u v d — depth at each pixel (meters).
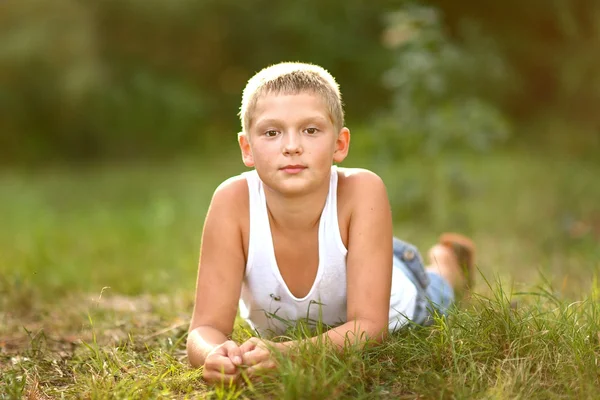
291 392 2.81
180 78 20.19
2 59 18.47
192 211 10.56
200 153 18.34
